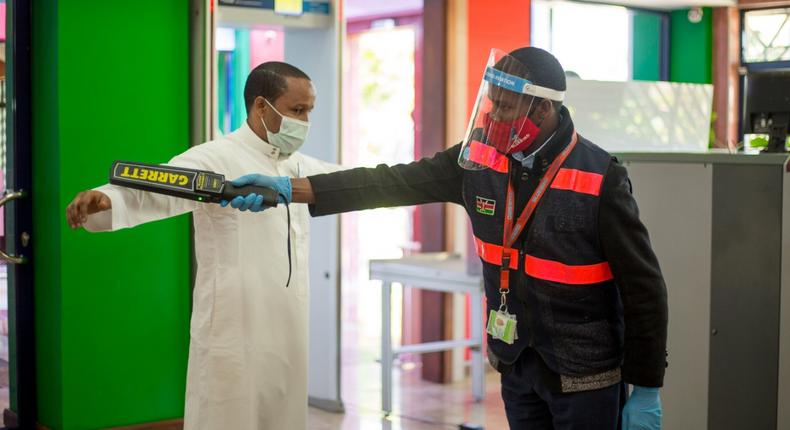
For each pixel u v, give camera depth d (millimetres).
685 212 2877
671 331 2930
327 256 5012
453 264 5039
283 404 3018
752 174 2730
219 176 2268
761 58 7414
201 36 4328
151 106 4328
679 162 2881
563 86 2168
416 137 6914
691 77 7480
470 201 2324
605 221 2148
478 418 5008
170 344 4441
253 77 2938
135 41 4270
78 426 4234
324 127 4914
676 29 7516
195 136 4395
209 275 2918
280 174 3008
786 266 2674
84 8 4145
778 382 2713
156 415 4426
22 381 4352
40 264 4320
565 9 6742
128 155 4281
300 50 5008
